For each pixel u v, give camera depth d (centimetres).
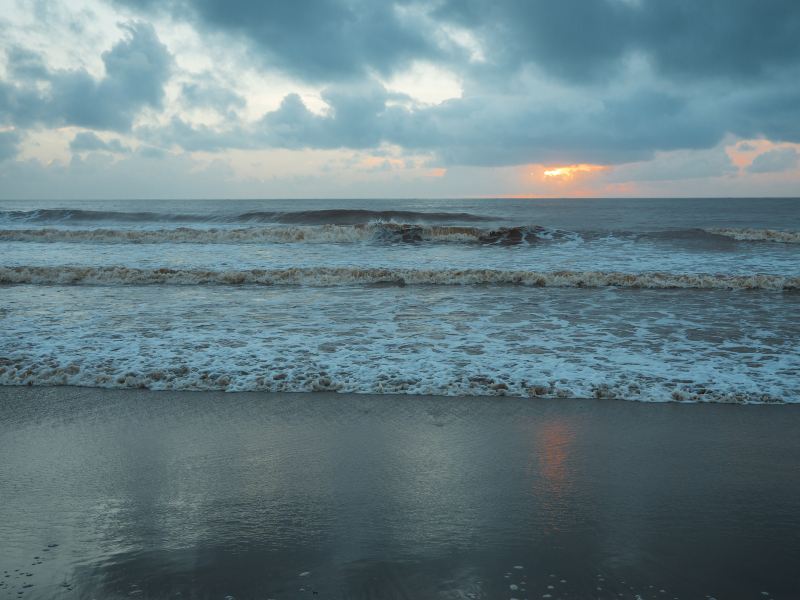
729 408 524
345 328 822
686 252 1736
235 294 1121
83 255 1678
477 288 1196
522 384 580
